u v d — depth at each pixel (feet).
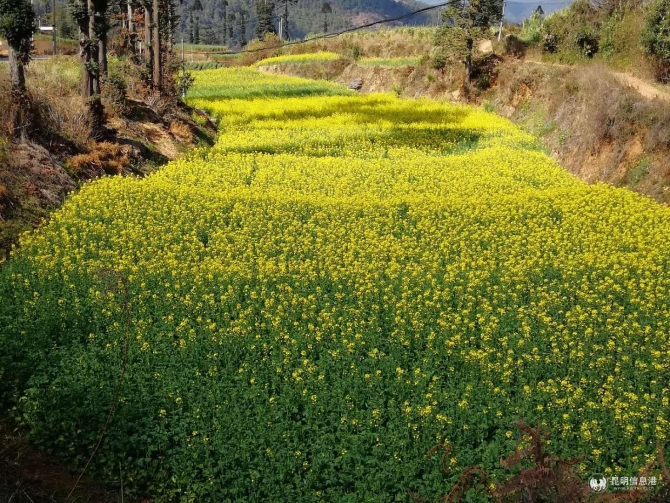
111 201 66.54
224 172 86.02
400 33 251.60
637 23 117.29
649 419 32.14
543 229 62.23
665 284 48.47
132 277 48.47
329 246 56.34
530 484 16.19
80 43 82.84
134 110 103.50
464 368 37.11
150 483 29.25
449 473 28.68
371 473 28.78
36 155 68.49
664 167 75.10
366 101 162.30
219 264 50.88
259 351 38.83
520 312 43.04
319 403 33.30
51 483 28.86
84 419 32.17
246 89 180.04
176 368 36.86
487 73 156.25
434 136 117.60
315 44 274.36
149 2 130.93
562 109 111.55
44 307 42.32
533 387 35.12
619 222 62.28
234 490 28.17
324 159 97.09
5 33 68.23
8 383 35.01
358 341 39.34
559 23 143.43
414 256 55.21
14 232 56.85
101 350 38.32
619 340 39.50
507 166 91.04
